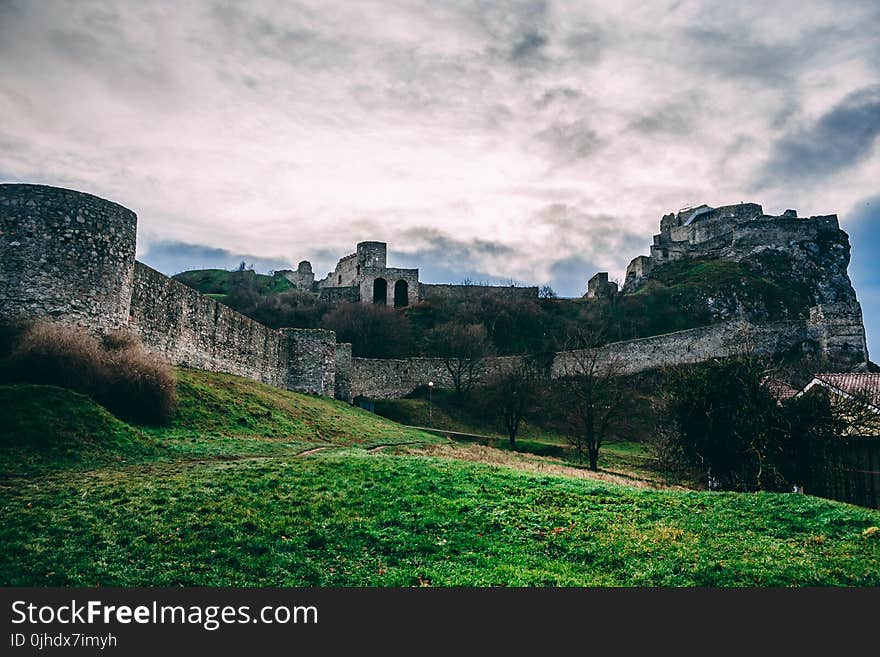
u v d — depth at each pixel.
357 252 99.88
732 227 112.56
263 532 13.72
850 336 65.44
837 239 101.69
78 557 11.95
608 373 54.31
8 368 21.42
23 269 23.77
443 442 40.34
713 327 65.56
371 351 74.31
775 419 24.89
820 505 16.98
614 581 12.38
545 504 17.16
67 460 18.16
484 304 89.81
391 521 15.05
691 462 27.06
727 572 12.77
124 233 26.81
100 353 23.64
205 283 112.12
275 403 34.91
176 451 21.23
